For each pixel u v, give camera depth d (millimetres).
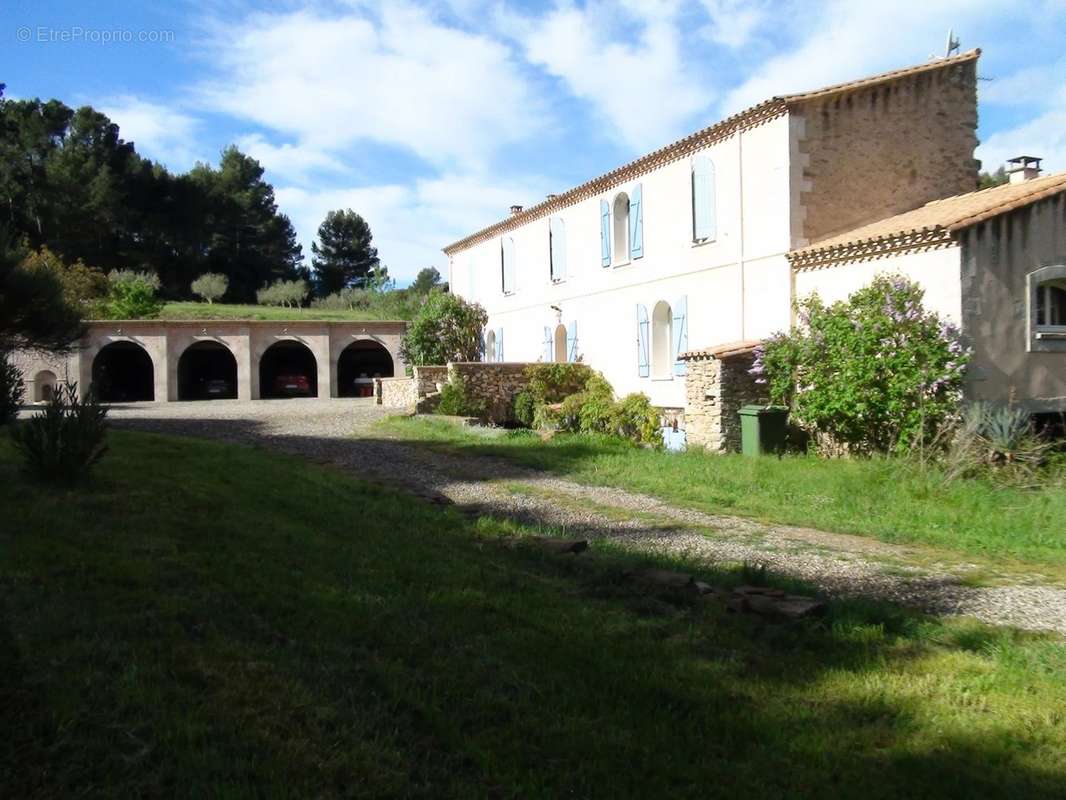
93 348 30047
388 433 16703
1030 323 12680
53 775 2871
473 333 28500
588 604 5406
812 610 5234
